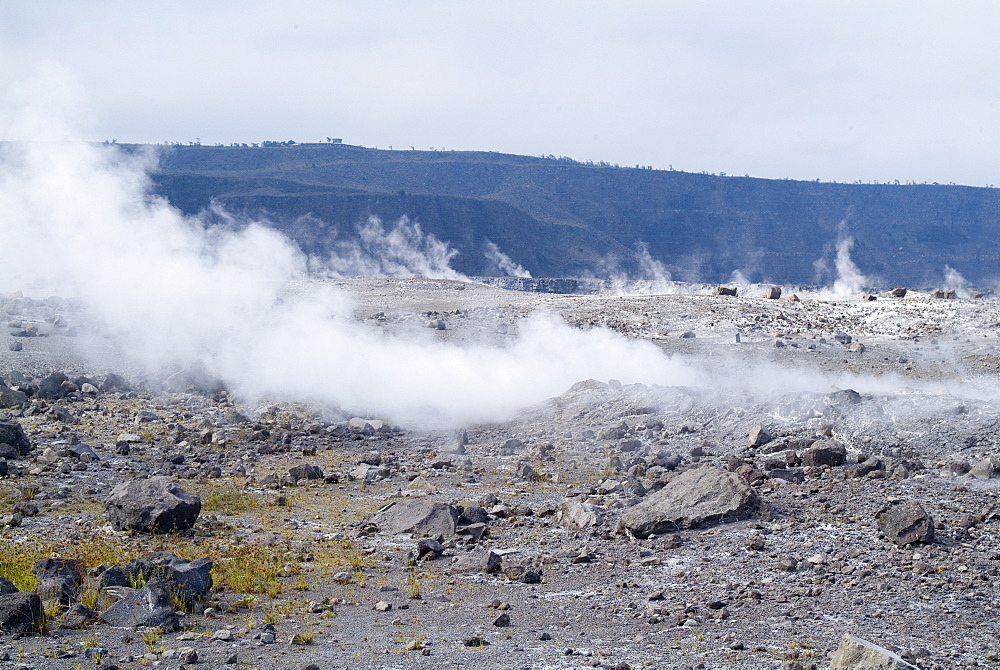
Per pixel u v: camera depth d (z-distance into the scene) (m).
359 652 9.77
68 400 24.52
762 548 13.27
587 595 11.89
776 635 10.43
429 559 13.41
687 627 10.70
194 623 10.62
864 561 12.66
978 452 17.17
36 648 9.48
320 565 13.07
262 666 9.25
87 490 16.97
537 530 14.83
